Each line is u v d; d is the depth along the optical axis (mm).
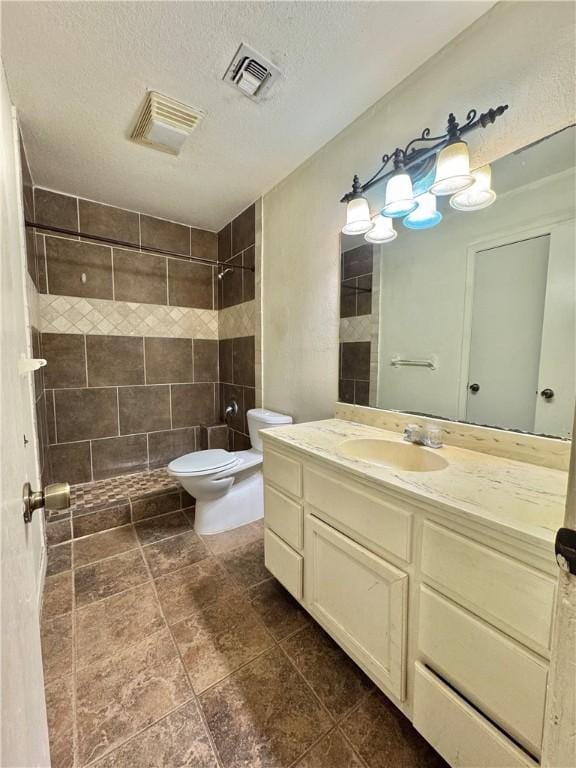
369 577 939
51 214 2166
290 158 1816
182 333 2748
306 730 922
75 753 863
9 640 394
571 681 414
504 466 983
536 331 1016
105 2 993
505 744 643
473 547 689
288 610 1367
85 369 2344
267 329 2271
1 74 1030
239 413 2670
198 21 1058
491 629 667
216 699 1005
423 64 1231
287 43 1139
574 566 391
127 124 1546
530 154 1002
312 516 1170
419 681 806
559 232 960
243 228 2467
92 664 1114
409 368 1399
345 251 1652
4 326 525
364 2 1007
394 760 855
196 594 1457
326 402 1809
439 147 1143
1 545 387
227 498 2008
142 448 2611
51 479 2197
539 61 956
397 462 1260
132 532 1969
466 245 1184
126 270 2461
